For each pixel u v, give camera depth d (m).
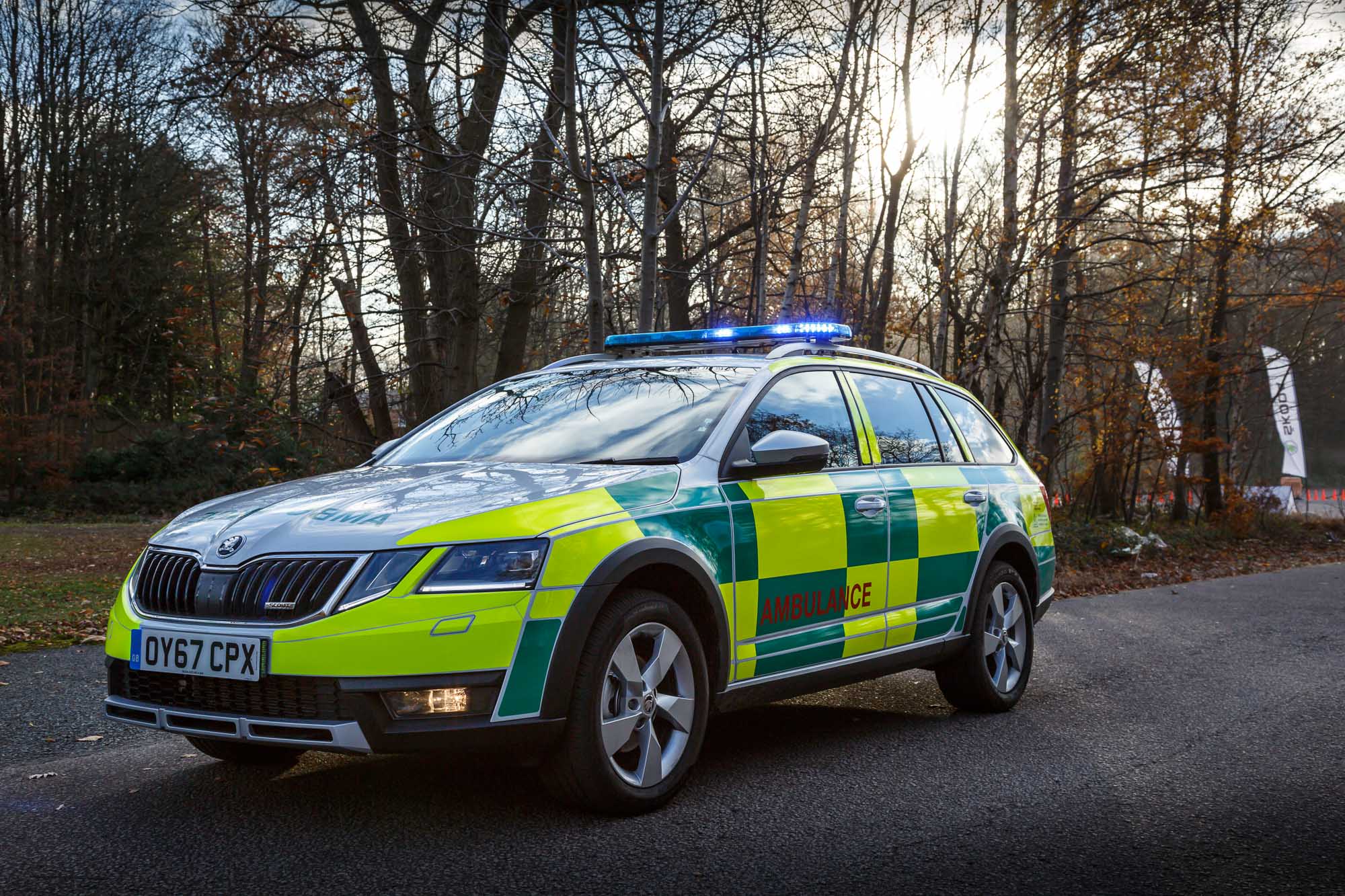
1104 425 22.89
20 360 29.94
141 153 33.31
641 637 4.09
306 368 13.77
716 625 4.35
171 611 3.88
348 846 3.68
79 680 6.88
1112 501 25.58
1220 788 4.56
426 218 11.70
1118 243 22.20
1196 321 23.44
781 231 14.76
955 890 3.33
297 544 3.73
